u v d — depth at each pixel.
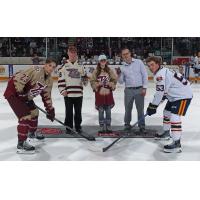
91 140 5.54
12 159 4.71
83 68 5.83
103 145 5.32
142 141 5.54
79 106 5.84
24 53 17.11
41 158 4.75
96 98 5.85
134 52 16.98
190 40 16.81
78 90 5.81
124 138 5.68
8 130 6.23
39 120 7.02
